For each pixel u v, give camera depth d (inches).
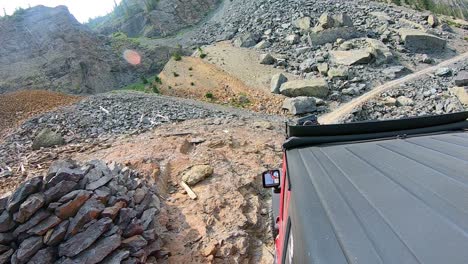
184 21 5561.0
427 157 180.9
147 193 446.3
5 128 1194.0
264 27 3011.8
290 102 1791.3
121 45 3991.1
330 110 1766.7
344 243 105.3
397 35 2519.7
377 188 144.6
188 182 560.7
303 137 253.9
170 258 380.2
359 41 2428.6
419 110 1600.6
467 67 1990.7
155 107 1357.0
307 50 2450.8
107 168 413.7
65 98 1641.2
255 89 2091.5
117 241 323.9
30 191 320.2
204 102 1839.3
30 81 3090.6
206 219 458.9
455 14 4190.5
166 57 3951.8
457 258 83.7
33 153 847.7
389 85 1925.4
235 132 942.4
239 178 596.4
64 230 314.8
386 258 91.9
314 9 3137.3
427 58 2223.2
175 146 733.9
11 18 3555.6
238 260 395.9
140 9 6122.1
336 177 169.6
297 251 128.3
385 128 256.4
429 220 107.0
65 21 3668.8
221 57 2593.5
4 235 305.0
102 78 3528.5
